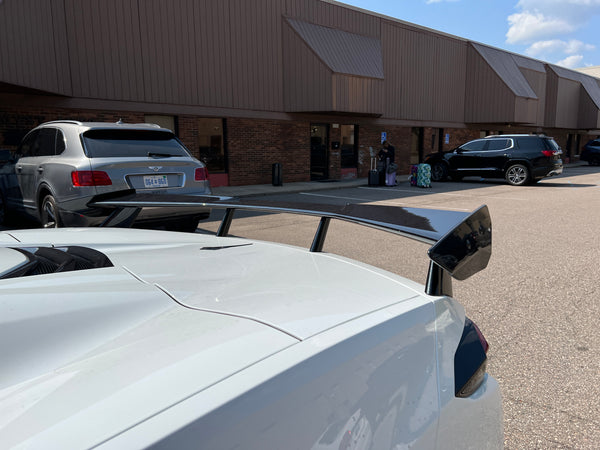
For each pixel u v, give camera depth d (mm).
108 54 10195
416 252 5008
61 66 9172
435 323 919
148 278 968
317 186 13141
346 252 5012
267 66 13281
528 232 6117
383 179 14266
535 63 24250
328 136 15445
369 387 736
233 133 12852
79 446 481
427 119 18797
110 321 750
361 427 712
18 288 806
